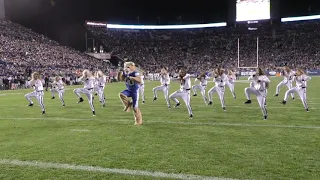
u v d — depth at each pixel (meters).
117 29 71.00
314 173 4.98
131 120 10.29
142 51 66.19
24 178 4.98
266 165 5.39
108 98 18.48
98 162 5.71
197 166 5.40
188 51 67.06
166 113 11.84
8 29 49.81
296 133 7.88
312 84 27.86
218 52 65.12
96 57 58.72
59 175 5.09
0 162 5.80
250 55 61.59
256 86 10.35
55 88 18.41
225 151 6.29
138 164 5.56
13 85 30.36
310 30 65.44
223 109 12.74
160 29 74.50
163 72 14.12
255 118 10.36
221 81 12.72
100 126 9.24
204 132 8.17
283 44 62.97
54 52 48.59
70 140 7.43
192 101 16.05
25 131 8.62
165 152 6.28
